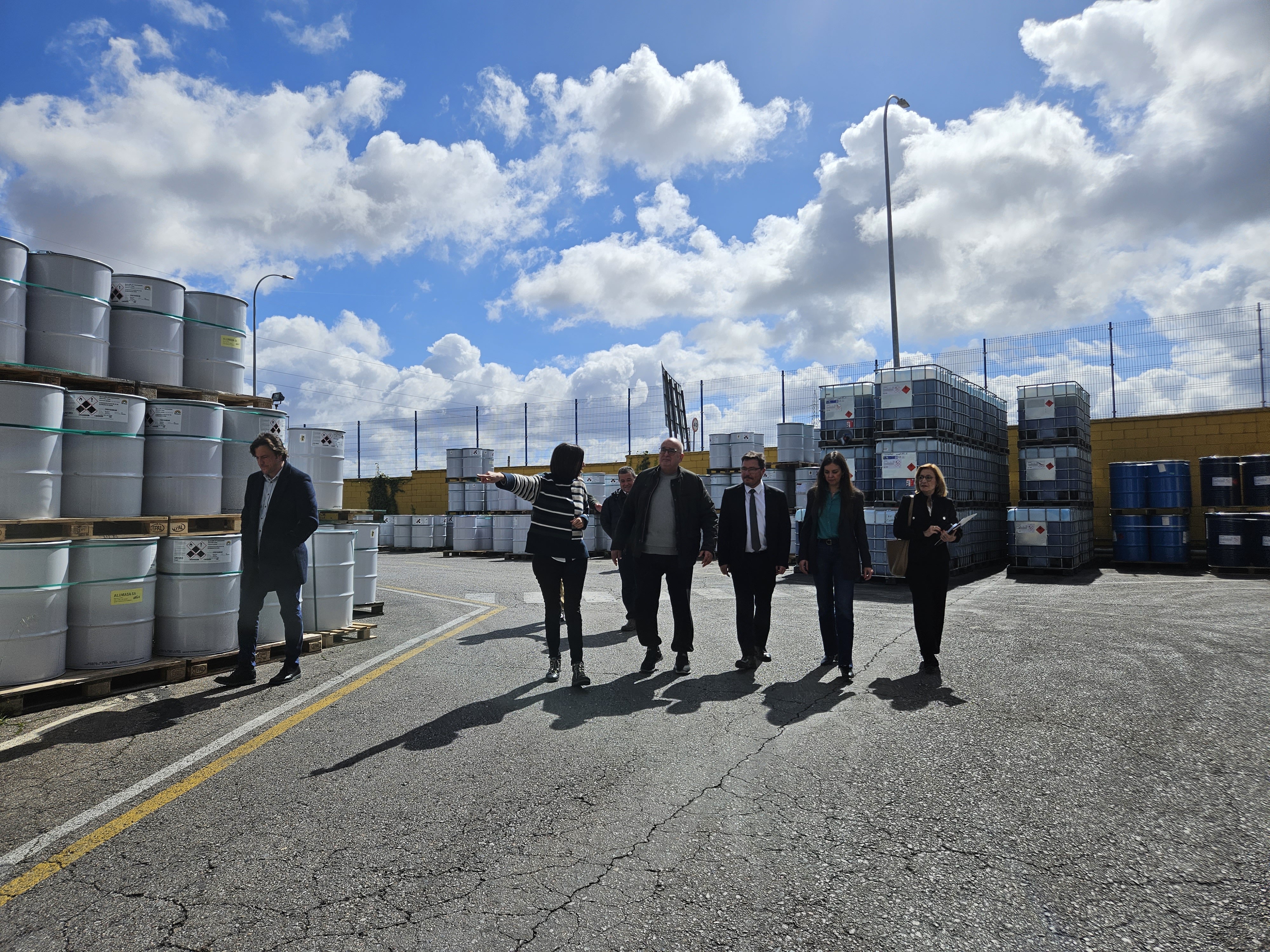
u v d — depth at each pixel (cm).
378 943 230
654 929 235
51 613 515
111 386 584
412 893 259
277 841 301
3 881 273
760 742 414
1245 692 503
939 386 1290
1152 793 337
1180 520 1405
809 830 304
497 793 346
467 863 280
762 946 225
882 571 1242
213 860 286
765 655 623
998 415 1670
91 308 571
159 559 587
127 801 345
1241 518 1323
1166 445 1644
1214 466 1435
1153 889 255
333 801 340
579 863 279
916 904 248
